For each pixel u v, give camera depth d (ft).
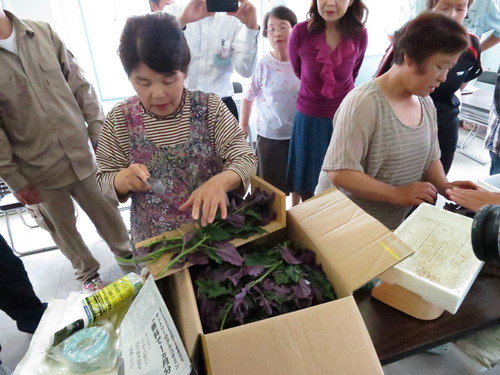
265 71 7.04
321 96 6.12
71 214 5.83
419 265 2.46
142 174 2.65
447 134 5.58
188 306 1.91
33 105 4.79
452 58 2.86
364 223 2.33
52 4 8.72
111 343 2.33
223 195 2.60
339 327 1.72
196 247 2.31
